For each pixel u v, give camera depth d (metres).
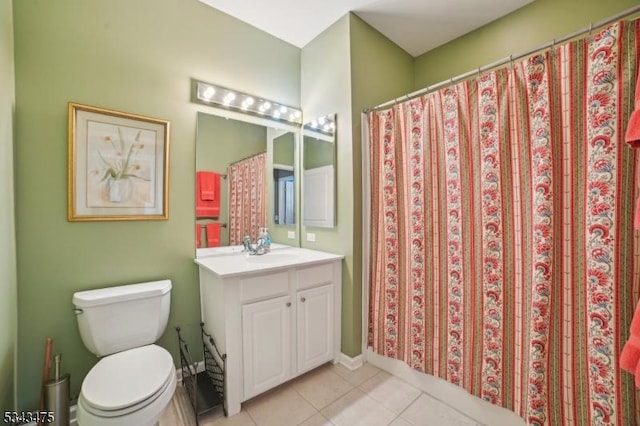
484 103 1.42
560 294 1.18
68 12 1.46
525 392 1.29
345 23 2.03
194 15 1.89
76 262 1.48
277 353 1.66
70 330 1.47
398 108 1.83
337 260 1.99
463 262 1.51
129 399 1.05
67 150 1.45
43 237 1.40
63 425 1.26
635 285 1.00
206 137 1.95
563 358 1.17
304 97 2.43
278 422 1.45
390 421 1.46
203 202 1.94
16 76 1.33
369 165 2.03
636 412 1.00
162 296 1.54
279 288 1.67
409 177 1.77
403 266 1.82
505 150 1.35
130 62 1.64
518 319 1.32
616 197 1.02
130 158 1.63
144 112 1.69
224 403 1.49
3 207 1.13
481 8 1.96
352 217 1.97
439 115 1.61
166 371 1.23
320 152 2.24
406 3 1.91
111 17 1.58
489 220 1.41
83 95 1.50
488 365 1.42
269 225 2.31
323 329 1.90
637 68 0.99
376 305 1.96
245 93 2.13
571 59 1.15
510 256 1.35
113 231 1.59
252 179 2.20
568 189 1.16
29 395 1.37
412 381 1.76
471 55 2.22
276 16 2.06
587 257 1.09
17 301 1.33
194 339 1.87
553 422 1.19
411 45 2.41
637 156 0.99
